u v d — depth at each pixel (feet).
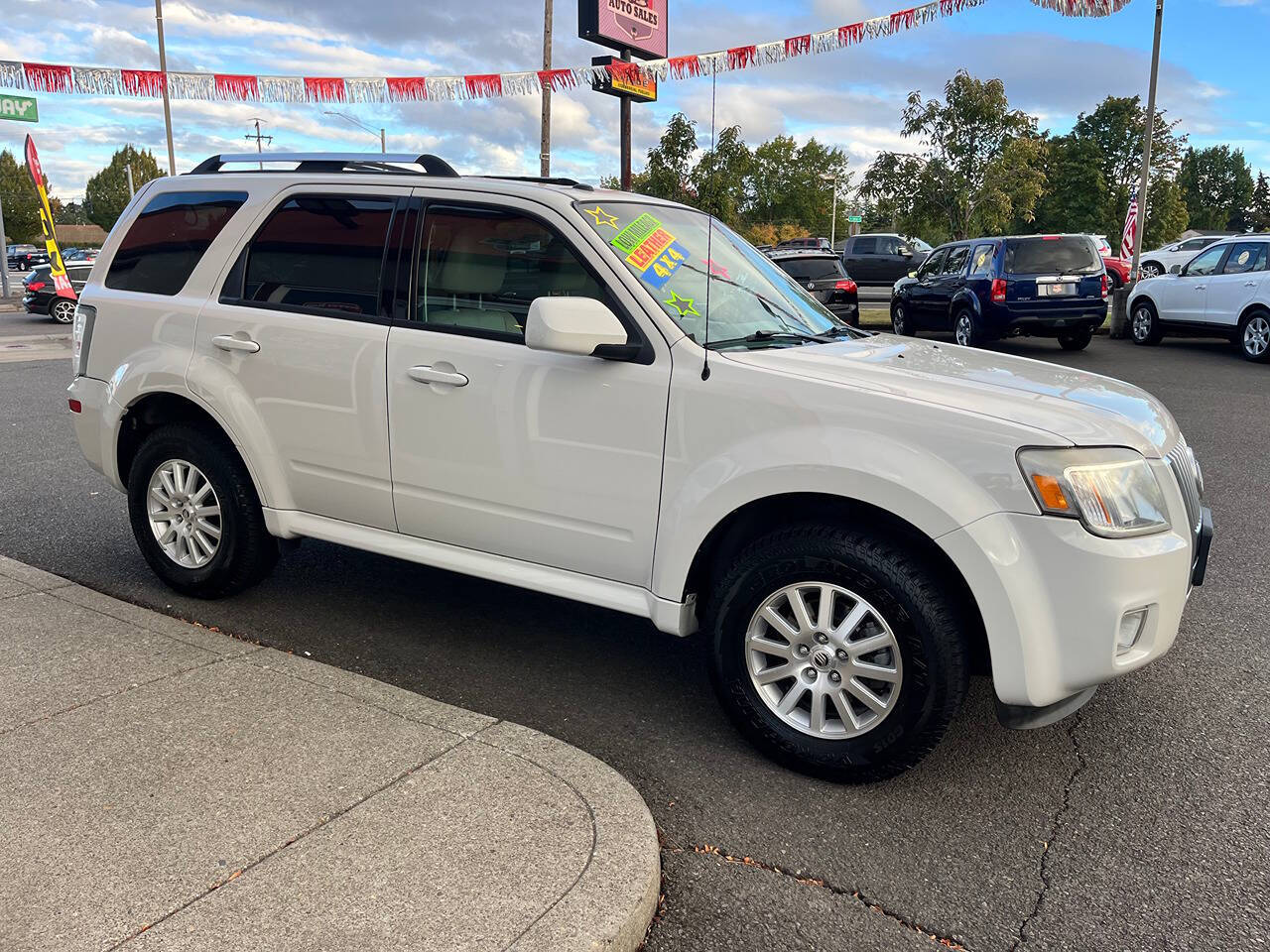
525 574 11.62
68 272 78.89
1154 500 9.39
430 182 12.13
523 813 8.71
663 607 10.60
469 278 11.72
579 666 12.82
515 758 9.65
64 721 10.20
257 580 14.25
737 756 10.62
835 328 12.97
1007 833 9.28
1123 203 177.88
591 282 10.98
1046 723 9.51
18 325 69.31
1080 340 48.47
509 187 11.67
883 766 9.78
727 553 10.85
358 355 12.21
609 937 7.22
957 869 8.73
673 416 10.34
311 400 12.65
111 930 7.13
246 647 12.23
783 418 9.83
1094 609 8.93
